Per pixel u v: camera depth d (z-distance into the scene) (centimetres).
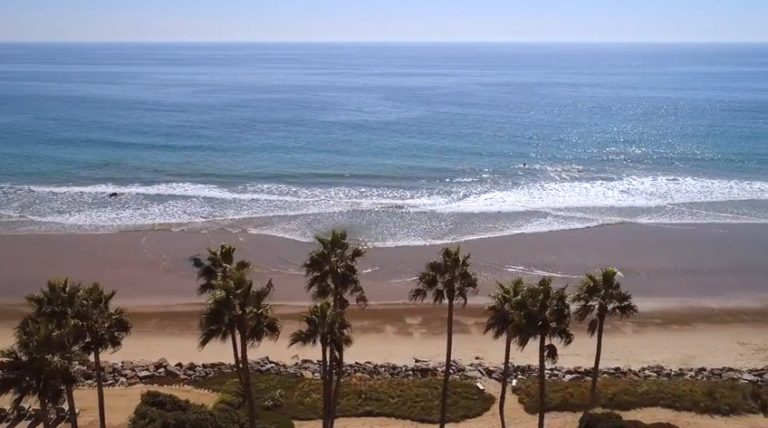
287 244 4984
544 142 9012
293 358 3419
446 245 4997
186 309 4006
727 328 3856
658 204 6103
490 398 3017
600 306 2523
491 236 5209
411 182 6806
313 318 2331
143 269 4544
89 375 3147
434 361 3394
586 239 5184
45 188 6366
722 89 16300
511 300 2403
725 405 2945
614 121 10881
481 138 9244
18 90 14725
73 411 2244
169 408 2644
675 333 3781
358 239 5081
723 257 4875
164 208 5812
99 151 7975
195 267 4575
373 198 6216
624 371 3288
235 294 2197
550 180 6944
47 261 4650
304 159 7762
